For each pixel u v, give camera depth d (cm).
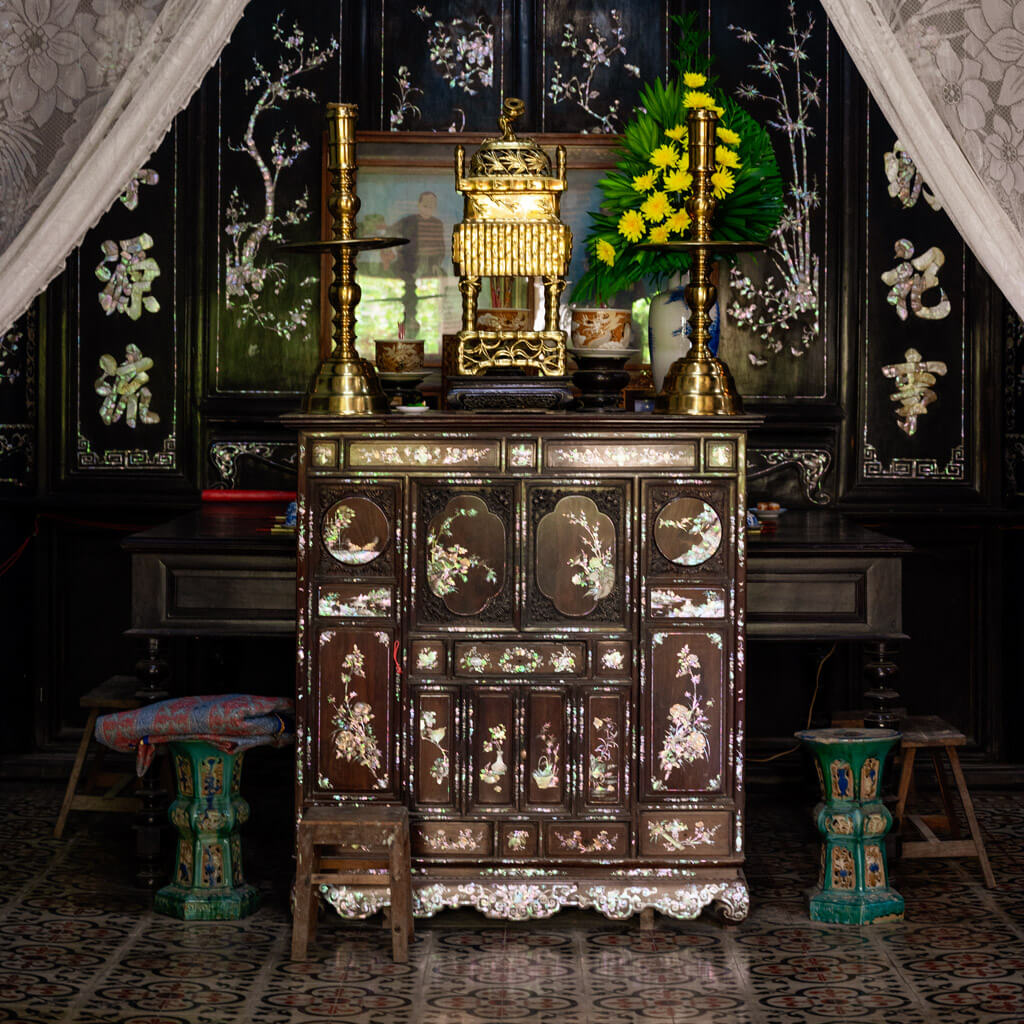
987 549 579
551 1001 369
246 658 577
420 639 422
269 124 564
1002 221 324
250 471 573
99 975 383
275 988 376
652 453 418
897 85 326
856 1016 359
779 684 576
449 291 559
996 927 424
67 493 576
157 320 571
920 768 577
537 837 425
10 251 327
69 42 327
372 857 422
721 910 421
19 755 579
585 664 422
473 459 419
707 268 427
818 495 571
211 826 430
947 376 573
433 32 564
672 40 564
